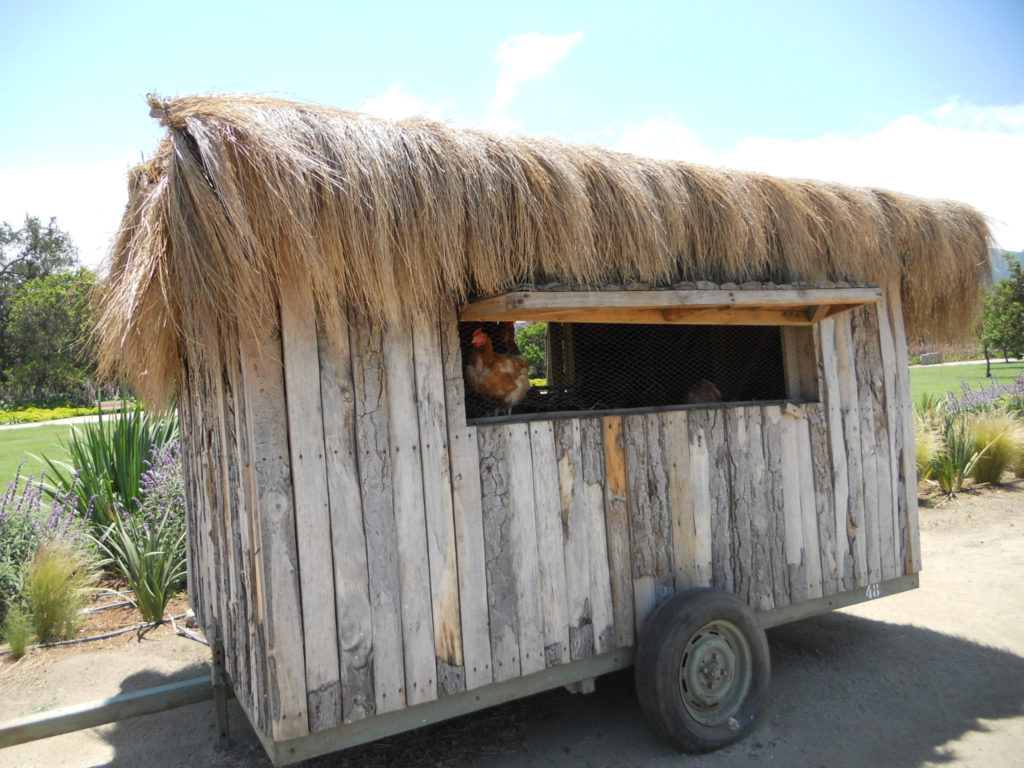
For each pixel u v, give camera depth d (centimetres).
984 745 348
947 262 453
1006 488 940
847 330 437
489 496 318
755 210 377
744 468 392
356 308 290
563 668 338
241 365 277
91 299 336
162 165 283
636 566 358
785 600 402
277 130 261
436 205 285
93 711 324
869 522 439
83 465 716
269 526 269
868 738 359
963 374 3022
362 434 289
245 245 254
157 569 574
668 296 338
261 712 279
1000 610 536
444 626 304
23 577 555
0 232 4862
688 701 348
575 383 488
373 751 359
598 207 335
